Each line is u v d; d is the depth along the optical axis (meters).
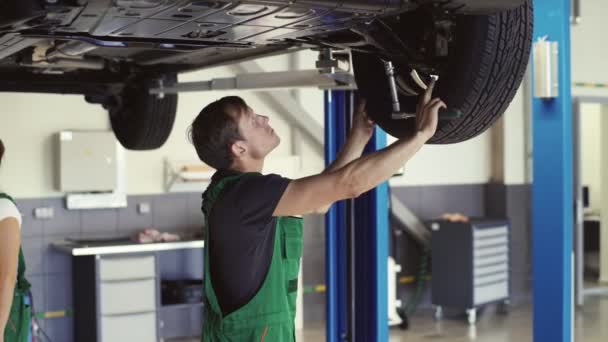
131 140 4.26
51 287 6.50
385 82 2.39
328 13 1.99
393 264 7.38
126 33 2.25
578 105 8.55
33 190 6.44
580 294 8.50
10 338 2.99
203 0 1.84
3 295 2.72
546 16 3.42
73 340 6.57
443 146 8.40
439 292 7.74
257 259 2.14
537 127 3.49
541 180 3.49
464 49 2.12
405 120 2.34
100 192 6.61
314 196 2.02
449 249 7.68
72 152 6.34
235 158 2.24
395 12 2.04
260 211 2.07
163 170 6.92
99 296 6.03
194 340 6.86
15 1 1.88
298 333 7.11
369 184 1.99
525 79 8.61
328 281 4.10
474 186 8.61
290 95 7.25
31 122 6.43
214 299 2.19
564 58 3.40
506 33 2.11
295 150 7.43
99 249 5.98
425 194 8.31
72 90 4.03
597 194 11.19
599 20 8.72
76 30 2.20
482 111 2.21
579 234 8.53
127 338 6.13
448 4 2.01
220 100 2.26
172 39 2.43
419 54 2.19
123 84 4.04
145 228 6.86
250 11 1.95
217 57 3.54
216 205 2.11
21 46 2.54
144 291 6.18
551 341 3.48
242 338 2.18
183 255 7.00
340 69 2.71
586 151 11.23
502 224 7.89
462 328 7.43
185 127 6.99
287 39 2.44
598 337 6.97
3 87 3.88
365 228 3.96
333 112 4.01
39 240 6.46
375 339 3.92
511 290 8.62
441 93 2.19
